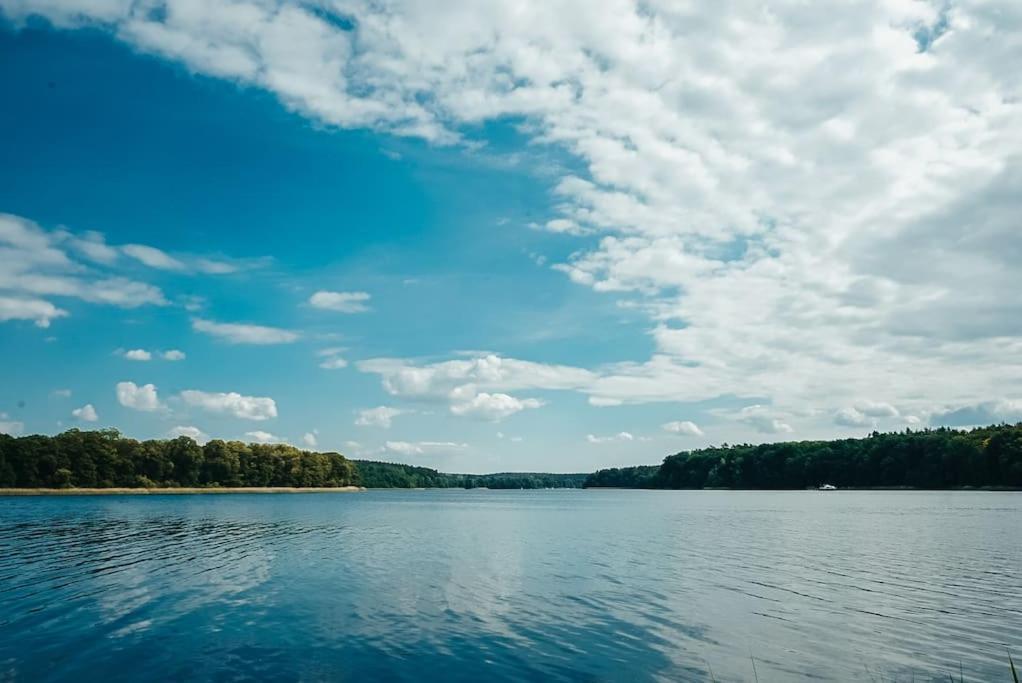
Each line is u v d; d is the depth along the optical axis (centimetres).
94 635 2525
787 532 7219
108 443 19400
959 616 2880
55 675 2045
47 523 8050
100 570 4153
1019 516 9462
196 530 7269
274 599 3247
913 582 3772
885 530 7319
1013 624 2730
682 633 2580
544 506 16012
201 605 3089
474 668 2127
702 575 4053
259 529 7594
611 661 2212
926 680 2044
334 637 2509
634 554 5222
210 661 2192
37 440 17950
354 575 4053
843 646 2402
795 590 3528
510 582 3794
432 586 3647
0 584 3622
